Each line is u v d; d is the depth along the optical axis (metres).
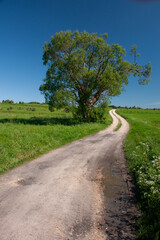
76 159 9.33
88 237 3.57
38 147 11.26
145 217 4.19
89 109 29.77
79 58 26.56
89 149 11.74
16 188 5.74
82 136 17.16
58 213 4.35
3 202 4.83
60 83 26.97
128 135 18.00
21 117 35.28
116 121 38.25
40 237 3.51
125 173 7.36
